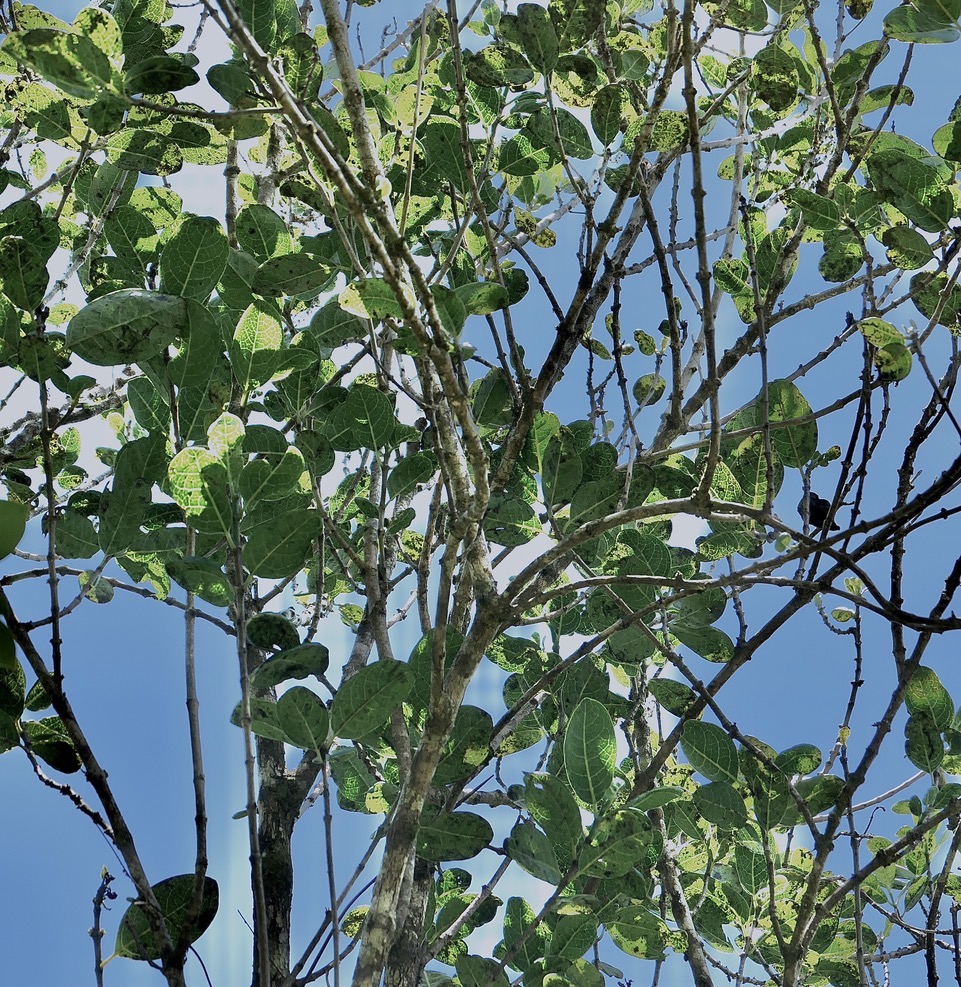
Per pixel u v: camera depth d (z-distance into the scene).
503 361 2.17
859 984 2.52
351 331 2.63
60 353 1.87
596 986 2.17
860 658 2.50
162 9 2.25
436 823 2.20
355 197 1.42
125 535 1.99
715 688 2.50
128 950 1.88
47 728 1.95
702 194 1.71
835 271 2.73
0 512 1.09
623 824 2.13
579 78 2.32
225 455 1.85
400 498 2.91
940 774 2.50
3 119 3.31
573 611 3.00
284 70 1.97
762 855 2.71
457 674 2.07
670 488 2.53
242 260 2.36
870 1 2.76
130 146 2.37
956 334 2.29
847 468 2.00
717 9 2.65
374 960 1.88
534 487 2.40
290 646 2.02
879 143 2.43
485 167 2.41
